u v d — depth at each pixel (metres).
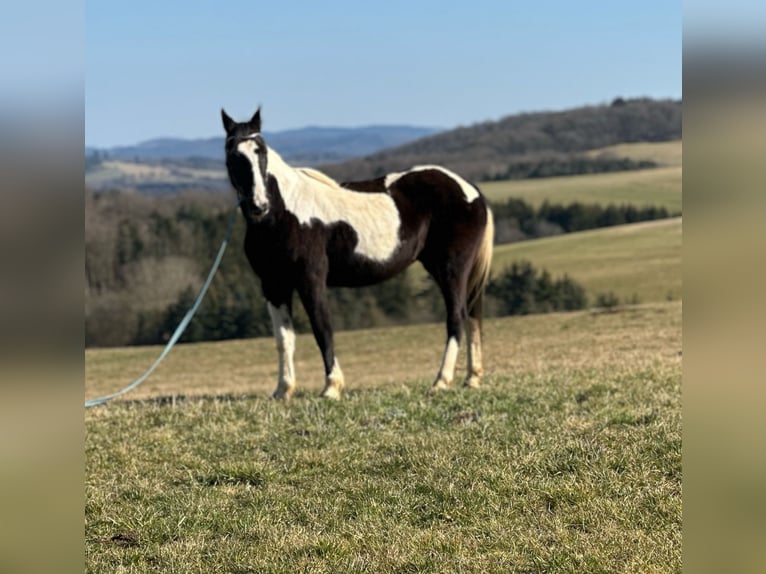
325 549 5.04
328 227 10.18
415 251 10.64
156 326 48.47
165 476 6.80
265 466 6.81
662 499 5.45
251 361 34.31
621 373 10.13
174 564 4.90
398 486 6.14
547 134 152.00
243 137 9.57
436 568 4.69
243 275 50.53
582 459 6.29
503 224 81.88
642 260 60.09
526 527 5.24
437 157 142.88
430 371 27.72
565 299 51.69
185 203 57.06
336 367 10.27
